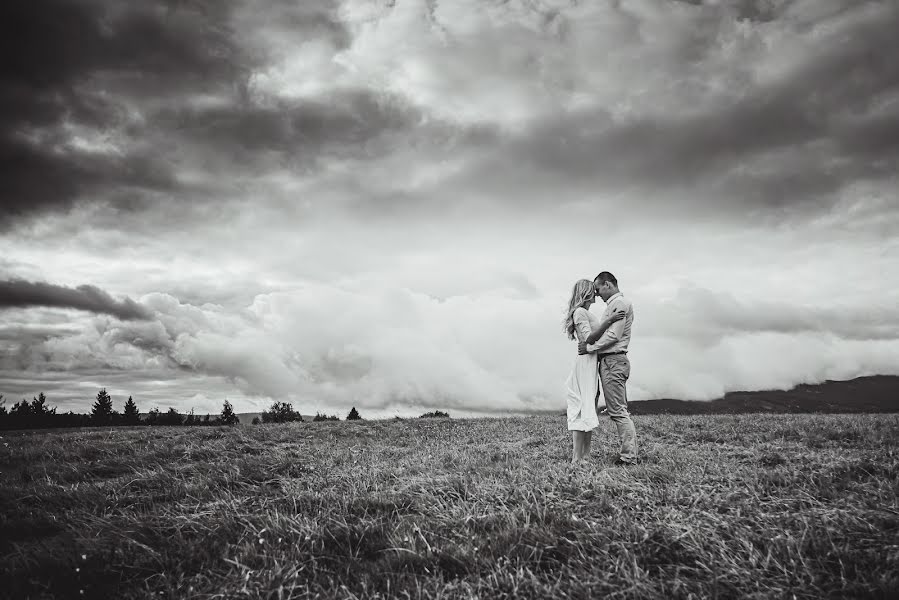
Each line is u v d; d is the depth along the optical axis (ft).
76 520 14.47
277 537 12.31
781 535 10.79
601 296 22.79
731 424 34.94
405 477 19.42
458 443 31.35
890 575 8.96
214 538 12.66
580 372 22.18
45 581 10.65
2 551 12.64
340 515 13.89
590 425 21.38
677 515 12.25
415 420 49.39
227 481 19.04
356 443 32.22
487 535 11.72
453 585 9.46
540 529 11.66
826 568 9.67
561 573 9.71
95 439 34.58
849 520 11.31
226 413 237.66
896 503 12.25
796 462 19.33
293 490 17.35
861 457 19.02
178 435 35.96
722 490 14.60
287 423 45.96
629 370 22.08
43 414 242.58
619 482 15.85
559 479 16.29
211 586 9.98
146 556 11.66
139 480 19.88
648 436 30.91
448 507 14.37
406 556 10.92
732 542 10.75
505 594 9.08
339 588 9.70
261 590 9.57
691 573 9.86
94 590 10.32
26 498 17.37
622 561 10.03
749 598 8.65
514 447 28.50
